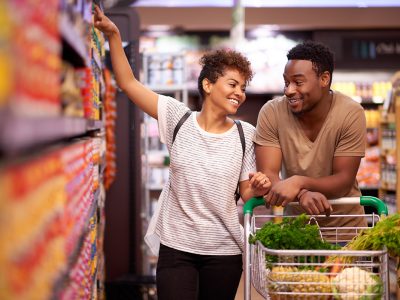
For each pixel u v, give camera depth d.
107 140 5.32
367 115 10.33
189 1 10.85
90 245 2.54
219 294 3.34
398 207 6.89
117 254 6.08
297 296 2.54
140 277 5.82
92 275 2.72
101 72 4.00
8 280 0.91
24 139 0.96
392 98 7.68
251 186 3.08
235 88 3.36
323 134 3.35
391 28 11.16
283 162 3.50
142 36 11.05
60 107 1.60
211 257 3.32
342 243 3.47
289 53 3.31
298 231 2.72
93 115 2.79
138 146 6.09
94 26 3.19
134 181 6.09
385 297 2.57
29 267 1.03
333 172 3.40
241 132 3.43
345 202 3.07
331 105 3.37
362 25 10.98
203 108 3.44
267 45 11.30
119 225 6.09
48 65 1.25
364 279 2.52
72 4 1.68
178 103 3.46
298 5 10.90
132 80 3.44
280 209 7.15
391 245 2.59
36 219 1.10
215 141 3.35
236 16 8.55
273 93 10.47
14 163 0.98
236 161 3.36
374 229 2.67
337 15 10.92
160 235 3.39
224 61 3.36
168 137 3.42
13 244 0.93
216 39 11.23
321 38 11.19
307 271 2.55
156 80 7.71
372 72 11.30
